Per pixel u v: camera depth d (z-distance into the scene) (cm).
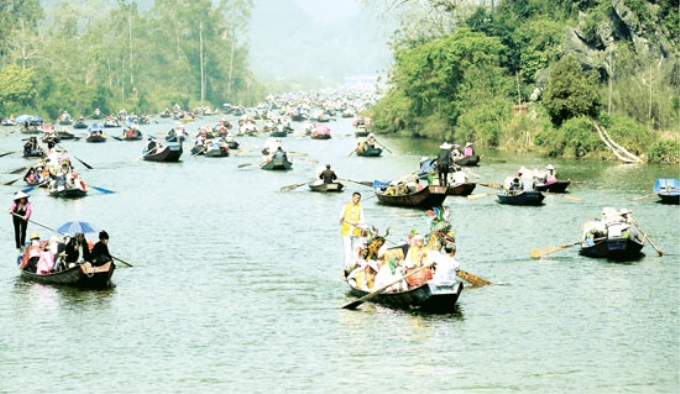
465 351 6188
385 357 6078
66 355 6175
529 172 13075
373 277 7662
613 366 5891
